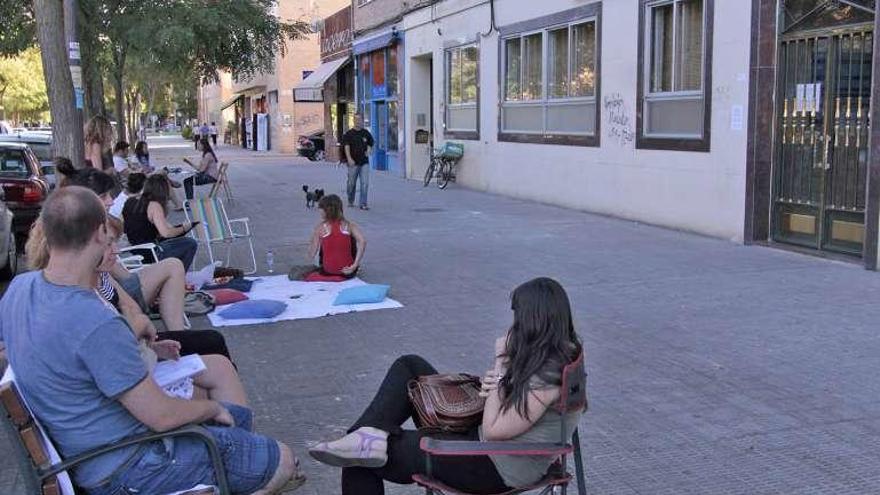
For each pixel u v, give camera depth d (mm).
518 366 3096
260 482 3273
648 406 5359
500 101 18906
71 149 10922
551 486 3221
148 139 77250
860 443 4742
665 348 6590
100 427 2924
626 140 14195
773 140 11242
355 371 6164
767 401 5410
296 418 5254
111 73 24219
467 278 9430
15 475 4488
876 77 9367
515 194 18453
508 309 7988
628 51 14008
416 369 3654
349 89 32312
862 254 9938
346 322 7551
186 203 10156
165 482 3016
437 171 22406
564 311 3150
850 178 10094
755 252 10867
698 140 12367
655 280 9141
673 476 4371
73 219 2906
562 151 16344
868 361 6168
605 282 9070
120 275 5668
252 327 7410
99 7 17625
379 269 9992
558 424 3143
